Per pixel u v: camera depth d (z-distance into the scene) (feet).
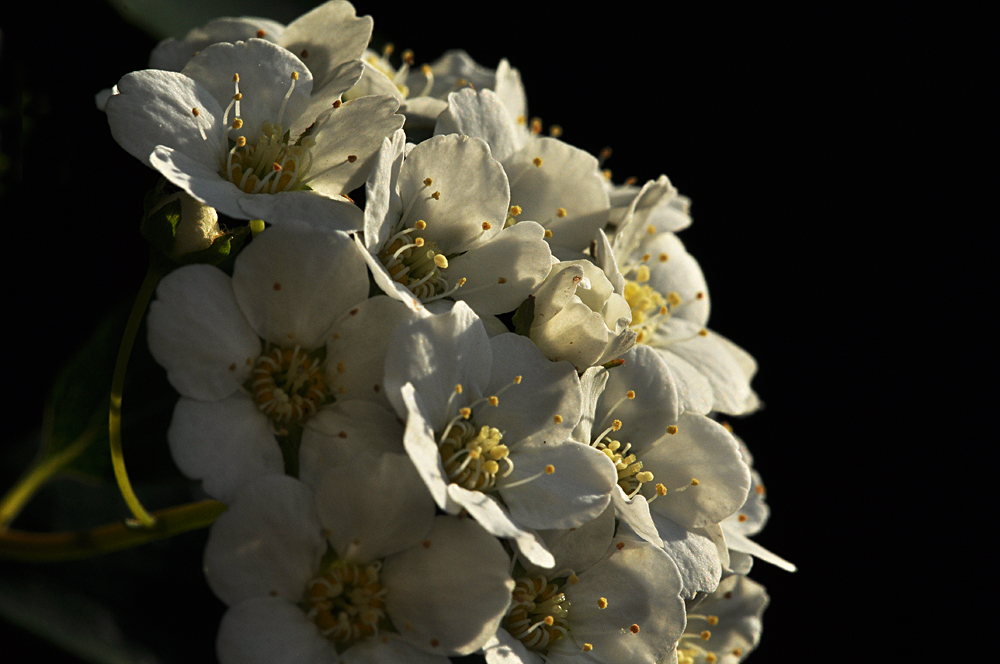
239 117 0.36
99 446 0.36
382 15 0.49
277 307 0.35
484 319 0.36
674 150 0.54
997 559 0.53
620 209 0.38
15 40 0.40
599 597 0.36
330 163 0.36
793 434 0.54
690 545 0.37
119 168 0.40
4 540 0.35
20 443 0.39
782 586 0.51
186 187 0.35
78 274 0.40
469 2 0.51
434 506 0.35
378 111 0.36
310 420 0.35
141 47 0.41
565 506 0.35
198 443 0.34
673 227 0.40
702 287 0.40
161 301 0.34
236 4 0.42
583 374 0.36
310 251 0.35
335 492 0.34
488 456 0.35
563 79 0.53
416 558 0.35
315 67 0.38
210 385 0.35
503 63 0.39
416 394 0.35
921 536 0.53
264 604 0.34
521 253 0.36
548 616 0.36
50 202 0.40
